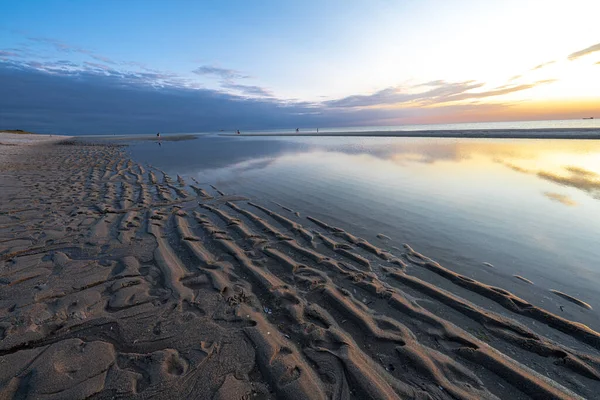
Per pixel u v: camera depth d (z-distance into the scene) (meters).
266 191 9.05
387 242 5.18
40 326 2.88
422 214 6.62
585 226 5.70
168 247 4.97
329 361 2.54
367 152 18.98
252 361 2.50
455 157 15.18
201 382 2.28
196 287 3.72
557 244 4.98
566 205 6.96
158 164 15.48
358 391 2.24
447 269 4.20
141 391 2.18
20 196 8.20
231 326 2.97
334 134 44.47
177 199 8.24
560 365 2.53
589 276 3.98
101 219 6.39
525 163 12.54
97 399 2.11
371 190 8.88
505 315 3.20
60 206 7.37
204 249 4.93
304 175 11.47
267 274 4.09
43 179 10.96
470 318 3.15
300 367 2.46
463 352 2.67
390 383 2.33
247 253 4.78
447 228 5.78
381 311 3.30
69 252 4.70
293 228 5.90
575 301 3.43
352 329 2.99
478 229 5.70
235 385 2.26
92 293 3.53
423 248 4.91
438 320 3.11
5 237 5.25
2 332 2.77
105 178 11.53
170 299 3.44
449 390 2.28
